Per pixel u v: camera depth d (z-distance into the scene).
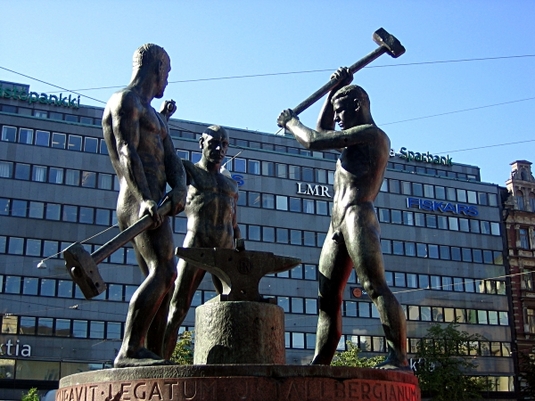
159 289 5.49
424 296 53.81
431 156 61.94
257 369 4.70
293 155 52.19
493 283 56.47
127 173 5.75
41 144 45.84
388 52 6.96
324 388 4.79
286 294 48.91
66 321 43.50
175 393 4.68
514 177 59.56
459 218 56.94
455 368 42.25
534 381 51.88
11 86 50.97
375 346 49.56
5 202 44.12
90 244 45.19
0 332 42.09
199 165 7.54
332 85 6.71
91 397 4.95
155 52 6.30
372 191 6.18
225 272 5.64
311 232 51.06
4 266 43.09
